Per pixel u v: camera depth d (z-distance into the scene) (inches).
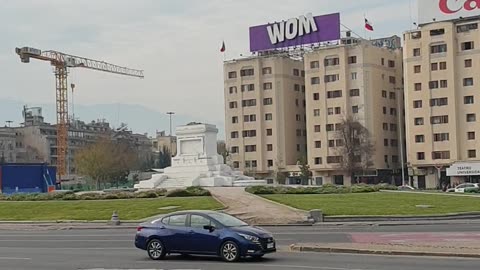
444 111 4040.4
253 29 5068.9
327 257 802.2
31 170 2997.0
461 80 4018.2
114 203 1923.0
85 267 751.1
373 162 4330.7
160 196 2132.1
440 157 4050.2
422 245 898.1
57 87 5940.0
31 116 7741.1
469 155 3973.9
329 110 4507.9
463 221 1471.5
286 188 2269.9
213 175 2800.2
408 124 4180.6
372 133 4377.5
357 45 4421.8
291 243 1011.9
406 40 4200.3
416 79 4148.6
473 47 3993.6
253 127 4845.0
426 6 4173.2
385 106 4527.6
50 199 2180.1
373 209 1632.6
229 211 1624.0
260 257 809.5
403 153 4542.3
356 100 4414.4
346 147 4288.9
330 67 4510.3
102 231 1424.7
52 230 1508.4
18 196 2242.9
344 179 4389.8
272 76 4798.2
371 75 4399.6
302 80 5000.0
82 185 4901.6
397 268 670.5
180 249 815.7
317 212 1507.1
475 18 4025.6
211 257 840.9
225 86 4972.9
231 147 4921.3
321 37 4761.3
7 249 1026.1
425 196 2036.2
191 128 2871.6
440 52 4065.0
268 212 1595.7
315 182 4530.0
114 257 866.8
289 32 4904.0
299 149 4918.8
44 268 749.3
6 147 6870.1
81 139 7386.8
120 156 4960.6
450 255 795.4
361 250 848.9
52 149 7165.4
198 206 1731.1
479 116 3941.9
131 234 1302.9
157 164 7401.6
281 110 4776.1
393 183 4520.2
